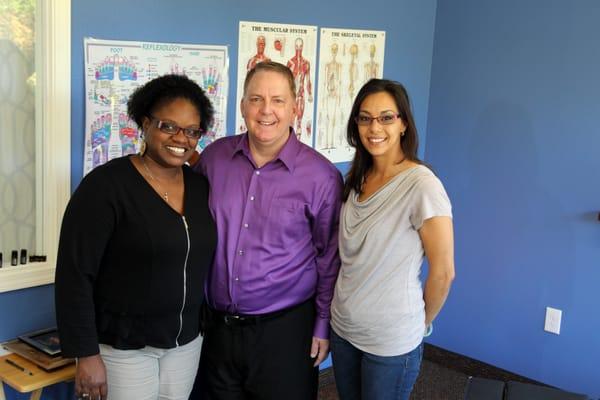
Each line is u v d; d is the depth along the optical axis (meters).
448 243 1.86
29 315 2.23
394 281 1.90
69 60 2.17
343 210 2.02
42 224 2.24
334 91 3.11
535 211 3.16
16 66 2.12
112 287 1.76
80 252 1.69
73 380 2.07
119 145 2.35
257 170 1.96
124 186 1.72
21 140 2.17
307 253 2.05
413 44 3.42
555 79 3.03
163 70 2.43
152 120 1.75
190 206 1.87
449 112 3.46
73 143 2.24
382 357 1.93
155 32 2.38
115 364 1.79
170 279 1.78
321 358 2.14
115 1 2.26
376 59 3.27
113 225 1.71
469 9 3.33
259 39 2.74
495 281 3.34
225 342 2.03
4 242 2.18
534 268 3.19
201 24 2.53
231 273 1.97
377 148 1.93
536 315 3.21
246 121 1.91
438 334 3.61
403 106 1.92
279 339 2.02
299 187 1.96
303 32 2.91
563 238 3.07
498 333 3.36
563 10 2.97
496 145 3.27
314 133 3.07
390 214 1.89
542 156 3.11
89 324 1.72
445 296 1.95
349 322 1.96
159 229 1.74
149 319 1.78
